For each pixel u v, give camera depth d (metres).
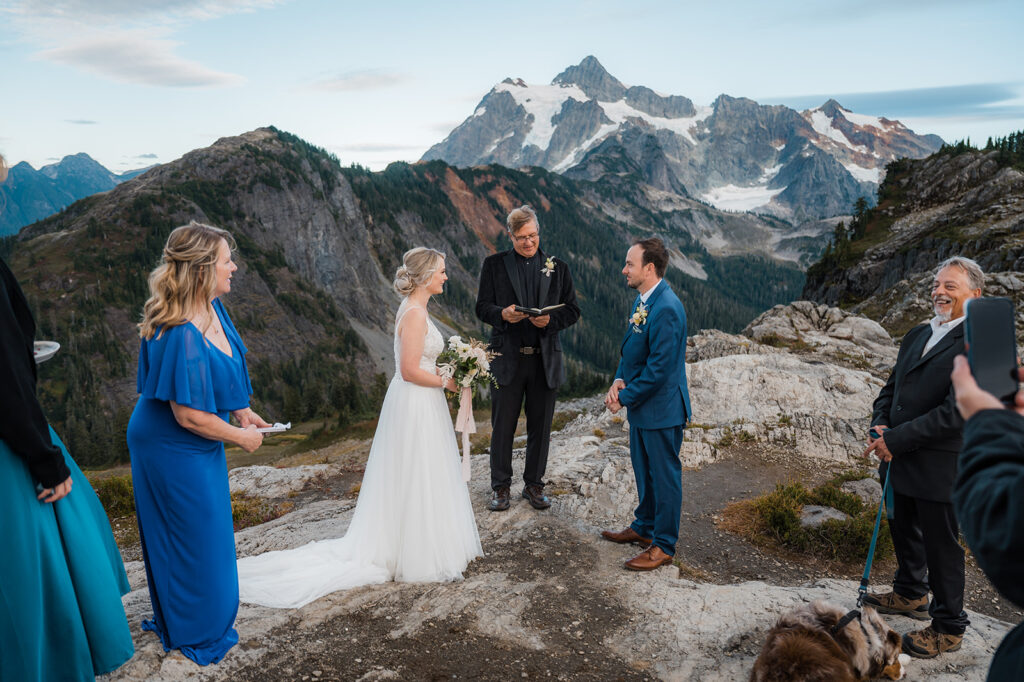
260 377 171.75
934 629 4.14
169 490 3.59
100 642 3.27
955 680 3.83
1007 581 1.60
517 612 4.57
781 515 6.89
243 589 4.59
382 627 4.32
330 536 6.38
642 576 5.14
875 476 8.79
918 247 80.69
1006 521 1.57
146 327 3.51
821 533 6.63
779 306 18.33
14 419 2.83
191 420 3.49
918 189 122.50
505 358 6.26
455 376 5.19
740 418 10.65
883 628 3.73
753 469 9.24
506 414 6.36
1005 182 86.69
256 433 3.78
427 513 4.95
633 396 5.16
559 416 17.25
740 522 7.27
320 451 26.59
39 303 175.62
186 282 3.47
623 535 5.78
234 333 3.94
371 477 5.12
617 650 4.20
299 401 133.88
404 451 4.98
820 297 102.81
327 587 4.70
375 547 5.03
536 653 4.12
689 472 9.12
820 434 10.13
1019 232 65.00
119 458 126.38
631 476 7.92
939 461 4.05
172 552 3.67
